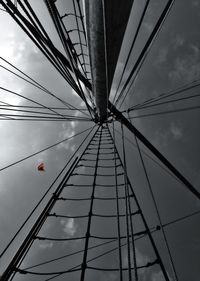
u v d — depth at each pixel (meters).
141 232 8.91
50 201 10.04
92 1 3.71
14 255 7.19
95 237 9.14
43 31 7.41
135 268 4.65
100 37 4.58
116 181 8.17
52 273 7.26
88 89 11.16
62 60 9.05
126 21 4.16
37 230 8.54
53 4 6.11
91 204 10.94
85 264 7.78
